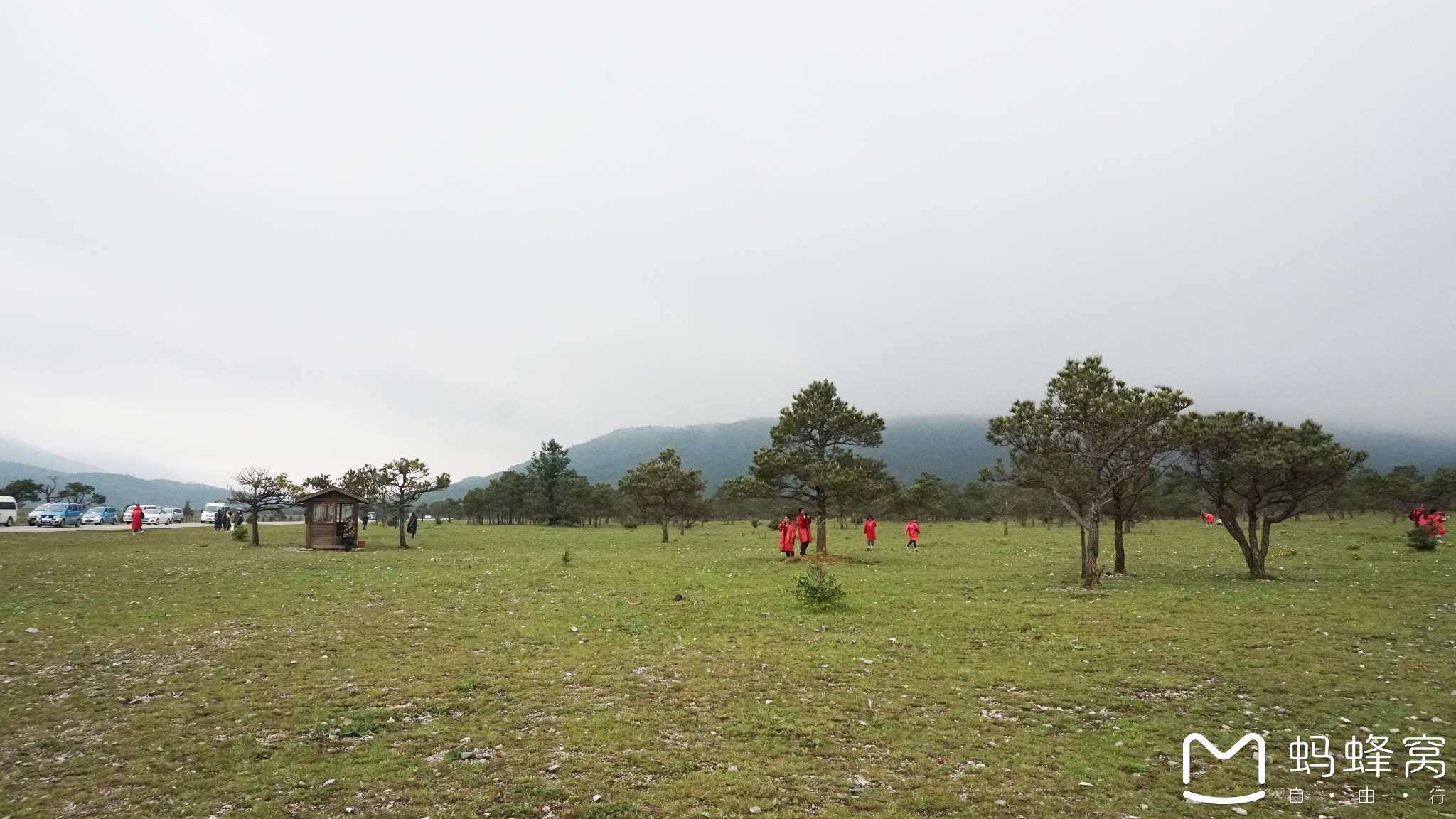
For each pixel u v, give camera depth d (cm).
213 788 867
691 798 839
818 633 1777
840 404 3912
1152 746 1020
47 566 3125
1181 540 5019
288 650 1578
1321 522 7019
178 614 2002
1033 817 805
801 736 1052
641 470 6806
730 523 11269
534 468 12031
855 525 9050
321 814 800
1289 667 1391
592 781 884
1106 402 2622
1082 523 2628
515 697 1230
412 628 1833
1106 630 1770
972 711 1171
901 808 823
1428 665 1379
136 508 5719
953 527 8200
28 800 835
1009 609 2100
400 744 1011
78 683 1315
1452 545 3819
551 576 2972
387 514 8988
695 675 1375
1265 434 2705
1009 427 2830
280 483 4812
